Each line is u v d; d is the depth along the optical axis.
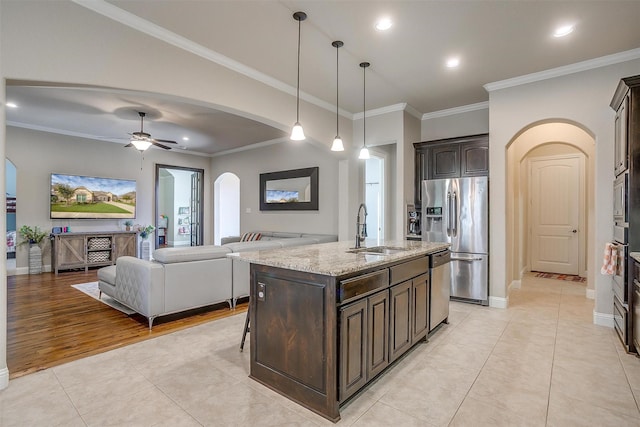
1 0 2.18
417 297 2.92
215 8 2.67
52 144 6.53
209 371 2.53
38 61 2.33
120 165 7.47
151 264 3.54
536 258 6.65
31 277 5.94
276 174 7.29
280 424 1.91
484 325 3.55
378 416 1.99
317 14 2.77
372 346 2.29
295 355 2.15
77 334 3.28
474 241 4.34
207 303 3.89
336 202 6.26
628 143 2.88
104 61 2.64
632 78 2.79
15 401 2.11
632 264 2.79
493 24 2.92
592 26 2.94
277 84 4.10
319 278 2.02
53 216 6.48
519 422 1.92
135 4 2.61
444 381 2.38
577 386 2.30
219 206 9.06
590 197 4.65
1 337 2.26
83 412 2.00
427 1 2.61
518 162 5.37
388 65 3.71
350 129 5.41
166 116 5.53
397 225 5.01
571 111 3.74
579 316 3.84
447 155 4.87
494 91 4.24
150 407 2.06
